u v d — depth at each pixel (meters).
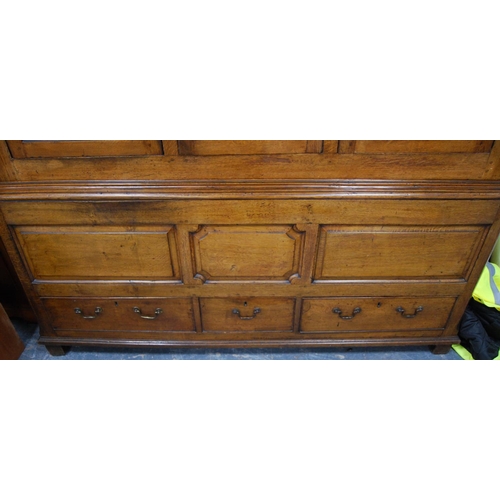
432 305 1.21
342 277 1.14
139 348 1.38
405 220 1.02
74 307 1.21
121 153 0.92
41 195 0.97
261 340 1.30
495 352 1.28
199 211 1.00
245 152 0.91
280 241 1.06
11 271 1.30
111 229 1.04
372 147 0.91
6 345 1.24
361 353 1.37
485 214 1.01
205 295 1.17
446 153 0.92
